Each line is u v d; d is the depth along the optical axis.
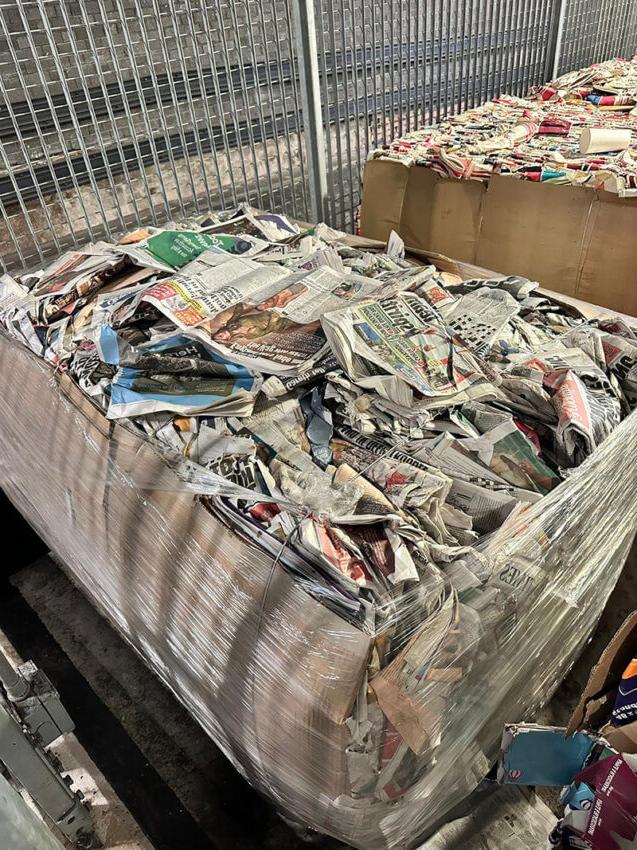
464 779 0.93
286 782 0.83
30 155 1.43
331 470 0.90
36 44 1.35
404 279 1.28
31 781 0.93
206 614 0.84
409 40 1.98
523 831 1.01
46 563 1.57
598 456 0.90
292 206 1.94
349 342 1.04
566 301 1.33
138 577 0.96
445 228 1.75
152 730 1.22
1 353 1.30
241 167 1.73
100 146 1.48
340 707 0.68
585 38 2.83
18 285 1.42
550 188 1.53
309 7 1.63
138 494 0.95
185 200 1.73
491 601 0.77
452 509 0.84
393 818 0.81
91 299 1.33
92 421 1.05
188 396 1.02
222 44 1.54
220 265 1.35
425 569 0.75
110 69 1.47
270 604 0.76
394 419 0.96
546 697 1.11
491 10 2.26
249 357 1.07
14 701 0.92
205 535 0.85
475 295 1.28
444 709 0.76
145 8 1.43
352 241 1.62
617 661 0.81
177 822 1.09
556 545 0.85
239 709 0.84
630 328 1.20
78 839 1.06
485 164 1.66
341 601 0.72
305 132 1.83
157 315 1.23
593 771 0.79
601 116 2.09
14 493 1.40
